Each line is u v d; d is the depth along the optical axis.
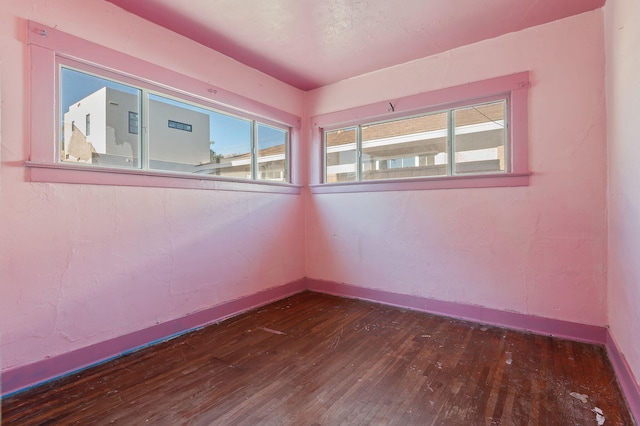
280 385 1.77
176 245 2.48
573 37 2.31
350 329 2.56
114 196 2.13
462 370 1.91
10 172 1.71
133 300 2.22
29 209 1.78
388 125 3.25
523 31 2.48
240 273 3.00
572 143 2.32
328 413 1.53
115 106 2.21
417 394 1.67
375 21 2.36
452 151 2.88
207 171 2.80
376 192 3.24
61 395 1.68
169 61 2.44
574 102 2.31
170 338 2.40
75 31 1.95
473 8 2.21
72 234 1.94
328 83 3.50
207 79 2.70
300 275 3.70
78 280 1.96
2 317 1.69
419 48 2.76
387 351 2.17
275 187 3.35
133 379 1.83
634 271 1.59
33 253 1.79
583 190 2.29
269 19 2.32
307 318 2.82
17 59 1.74
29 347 1.78
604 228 2.22
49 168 1.84
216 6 2.17
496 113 2.69
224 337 2.42
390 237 3.16
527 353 2.11
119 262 2.15
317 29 2.46
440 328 2.56
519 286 2.53
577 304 2.31
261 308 3.10
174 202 2.47
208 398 1.65
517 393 1.67
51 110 1.86
